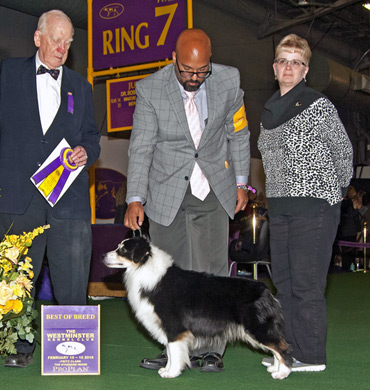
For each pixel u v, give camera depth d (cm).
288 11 1777
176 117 383
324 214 372
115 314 644
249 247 762
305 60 377
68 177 386
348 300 786
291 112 374
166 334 363
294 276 377
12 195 384
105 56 848
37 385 344
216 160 394
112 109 861
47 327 369
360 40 2241
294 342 389
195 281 365
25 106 388
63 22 383
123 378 363
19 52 1135
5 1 940
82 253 403
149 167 397
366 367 395
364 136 2475
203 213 392
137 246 367
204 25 1461
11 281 349
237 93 399
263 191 1530
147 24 816
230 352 445
